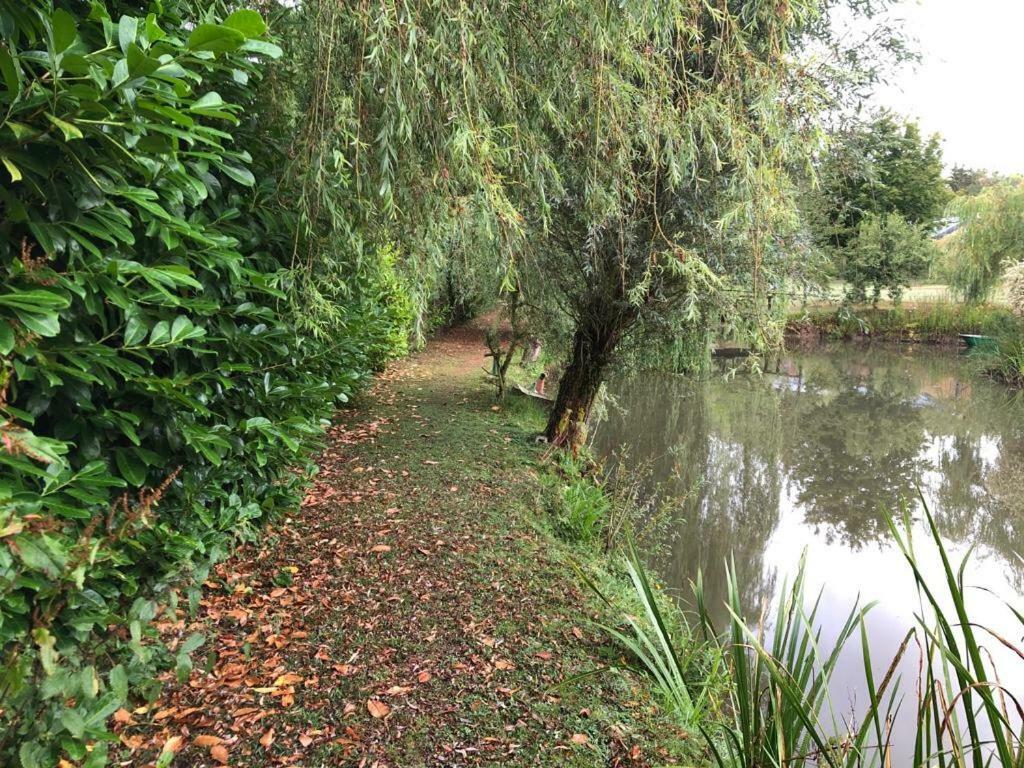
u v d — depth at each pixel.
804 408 12.59
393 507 4.10
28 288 1.27
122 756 1.79
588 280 5.20
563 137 2.99
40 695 1.23
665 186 4.18
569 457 5.79
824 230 4.86
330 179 2.08
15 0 1.13
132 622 1.51
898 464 8.98
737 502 7.11
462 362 11.17
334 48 2.05
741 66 3.29
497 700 2.28
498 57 2.28
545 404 8.02
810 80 3.44
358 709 2.16
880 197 17.81
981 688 1.16
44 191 1.29
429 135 2.13
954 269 19.11
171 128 1.33
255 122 2.25
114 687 1.40
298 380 2.81
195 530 2.18
